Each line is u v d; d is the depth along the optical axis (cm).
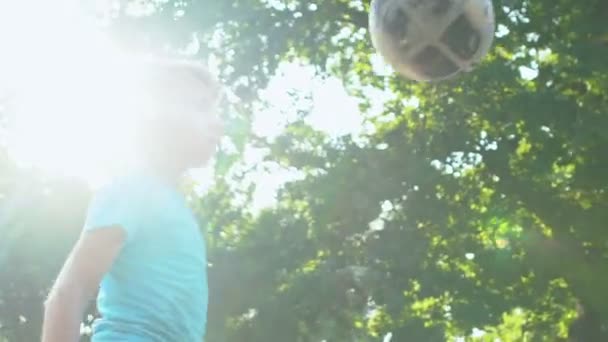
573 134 2056
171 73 369
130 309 347
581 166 2111
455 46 750
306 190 2344
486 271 2198
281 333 2156
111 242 344
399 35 751
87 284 341
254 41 2439
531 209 2234
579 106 2138
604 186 2095
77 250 343
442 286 2192
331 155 2439
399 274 2244
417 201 2284
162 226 354
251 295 2192
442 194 2323
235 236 2380
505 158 2286
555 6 2247
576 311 2398
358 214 2284
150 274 349
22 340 2442
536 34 2314
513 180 2253
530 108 2106
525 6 2277
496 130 2395
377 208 2284
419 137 2411
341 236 2295
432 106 2488
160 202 356
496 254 2206
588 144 2042
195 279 358
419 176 2264
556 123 2103
